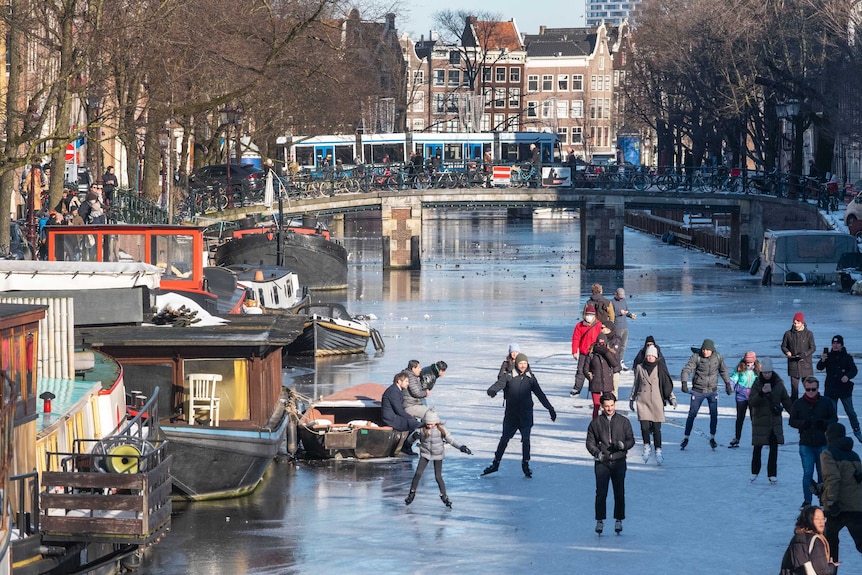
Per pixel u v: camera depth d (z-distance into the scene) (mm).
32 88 74188
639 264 161875
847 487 31312
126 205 95625
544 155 195250
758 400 43094
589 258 152625
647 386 46781
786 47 140750
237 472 42500
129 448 32625
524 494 43000
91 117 83250
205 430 41469
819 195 146250
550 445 50594
